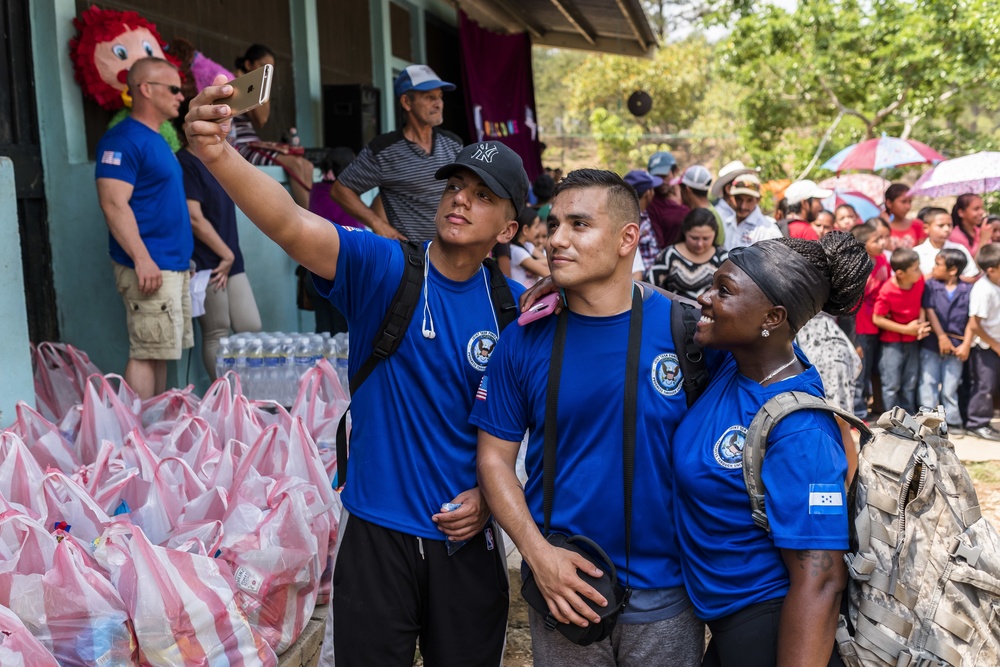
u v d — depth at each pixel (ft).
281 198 7.04
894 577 6.25
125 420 12.06
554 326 7.19
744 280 6.50
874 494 6.35
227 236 18.11
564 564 6.77
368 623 7.81
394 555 7.77
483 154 7.53
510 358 7.32
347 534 7.95
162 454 11.31
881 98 54.95
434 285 7.76
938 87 54.39
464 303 7.82
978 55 52.01
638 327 7.02
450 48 43.98
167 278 15.11
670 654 7.18
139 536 8.08
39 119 15.94
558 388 7.02
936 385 22.93
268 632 9.22
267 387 16.61
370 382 7.84
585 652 7.30
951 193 31.96
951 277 22.36
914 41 52.44
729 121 104.17
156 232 14.94
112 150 14.42
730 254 6.75
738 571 6.62
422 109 15.81
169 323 15.20
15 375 12.07
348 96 28.30
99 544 8.48
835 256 6.66
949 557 6.19
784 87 58.34
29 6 15.65
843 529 6.28
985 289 21.83
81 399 14.80
